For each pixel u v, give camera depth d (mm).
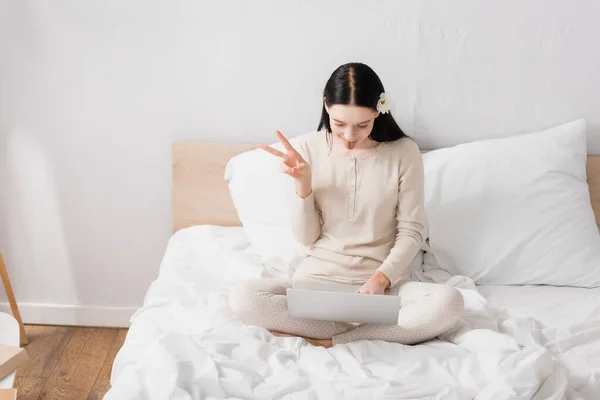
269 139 2330
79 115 2324
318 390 1438
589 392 1498
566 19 2137
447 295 1678
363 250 1885
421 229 1883
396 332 1669
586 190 2133
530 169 2094
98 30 2234
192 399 1384
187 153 2318
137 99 2303
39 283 2537
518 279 2049
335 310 1618
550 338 1691
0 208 2441
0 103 2316
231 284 1935
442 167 2131
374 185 1871
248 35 2221
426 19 2162
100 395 2154
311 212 1881
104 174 2393
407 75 2225
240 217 2221
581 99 2213
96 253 2494
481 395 1403
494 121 2250
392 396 1401
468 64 2197
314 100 2277
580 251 2027
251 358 1536
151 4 2203
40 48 2256
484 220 2072
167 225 2449
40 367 2297
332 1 2168
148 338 1675
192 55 2250
